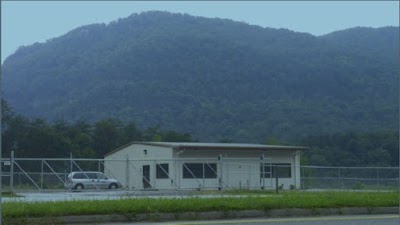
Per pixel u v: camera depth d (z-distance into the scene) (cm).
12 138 6744
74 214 1616
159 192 3738
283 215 1809
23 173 3944
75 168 5484
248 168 4862
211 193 3481
